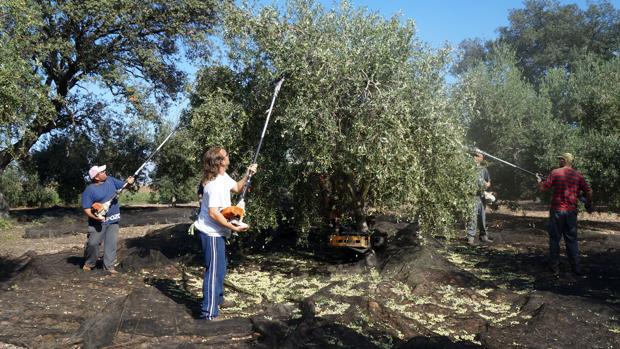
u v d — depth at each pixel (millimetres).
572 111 15508
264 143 6930
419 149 6422
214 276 4918
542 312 5035
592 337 4512
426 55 6480
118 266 7617
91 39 15109
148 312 4957
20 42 6660
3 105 5836
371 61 6160
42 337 4414
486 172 10125
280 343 4172
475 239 10305
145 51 15414
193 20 16562
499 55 16750
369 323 4715
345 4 6555
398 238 8180
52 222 15234
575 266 7254
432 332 4547
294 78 6273
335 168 6609
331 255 8391
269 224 7102
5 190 21547
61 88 15961
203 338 4438
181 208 18578
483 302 5637
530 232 11281
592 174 12891
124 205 23609
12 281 6754
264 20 6652
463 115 7082
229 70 7277
